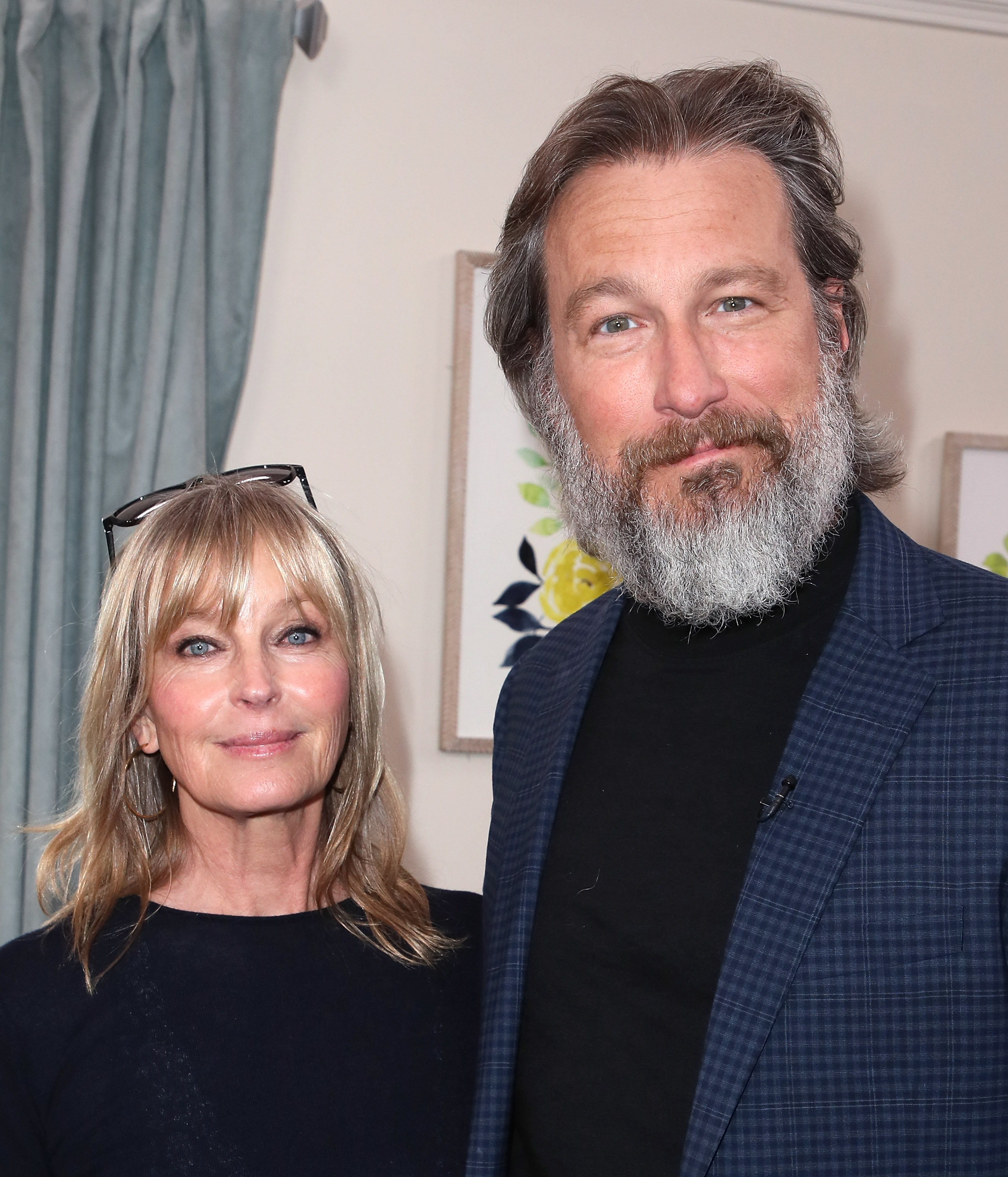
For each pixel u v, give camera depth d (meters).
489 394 2.42
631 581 1.24
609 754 1.26
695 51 2.57
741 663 1.20
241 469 1.42
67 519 2.29
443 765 2.44
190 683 1.27
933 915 0.97
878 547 1.16
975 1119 0.95
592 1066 1.13
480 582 2.42
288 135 2.45
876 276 2.61
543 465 2.43
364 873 1.42
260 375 2.43
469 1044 1.31
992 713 1.00
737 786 1.14
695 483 1.15
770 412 1.14
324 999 1.28
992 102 2.63
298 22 2.41
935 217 2.63
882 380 2.60
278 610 1.29
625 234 1.16
